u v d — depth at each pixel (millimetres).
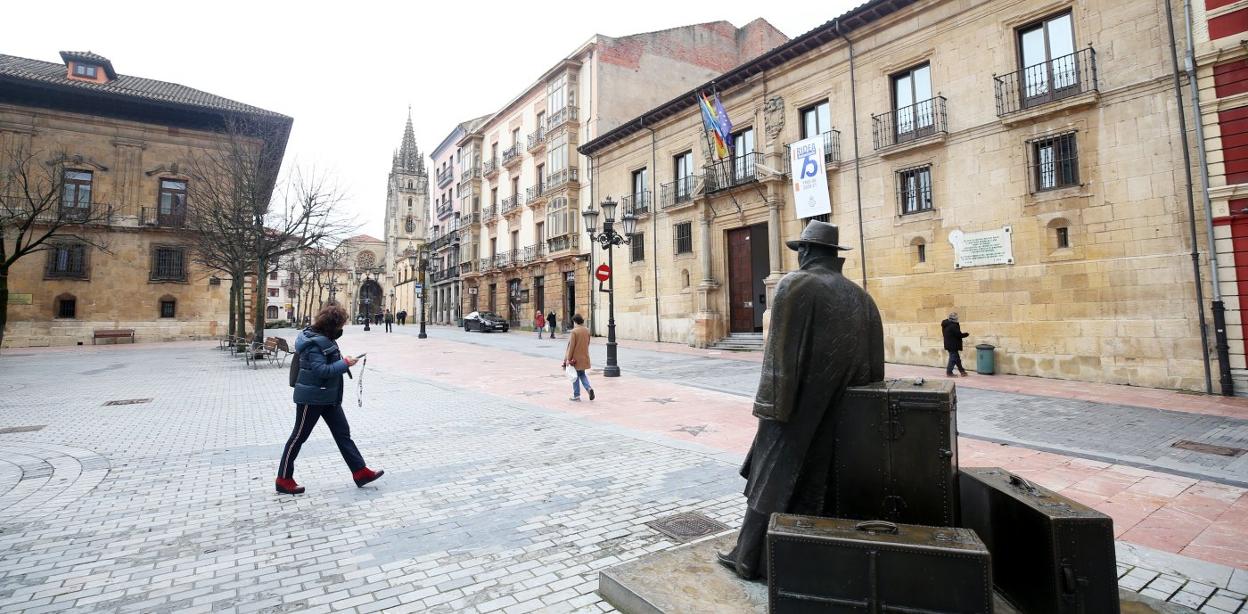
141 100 28703
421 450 6605
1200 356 10383
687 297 22688
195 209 23203
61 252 27984
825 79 17266
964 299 13797
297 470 5820
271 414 9062
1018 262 12852
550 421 8258
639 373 14016
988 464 5883
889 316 15375
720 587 2816
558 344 23984
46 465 6008
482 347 23016
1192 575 3326
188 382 13203
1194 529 4109
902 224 15102
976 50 13750
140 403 10156
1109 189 11570
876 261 15703
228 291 32156
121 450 6680
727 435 7309
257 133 26750
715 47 32438
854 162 16297
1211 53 10328
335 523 4344
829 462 2693
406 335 33438
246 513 4566
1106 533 2293
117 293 28984
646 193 24953
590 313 28531
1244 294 9969
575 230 30609
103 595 3215
